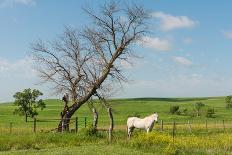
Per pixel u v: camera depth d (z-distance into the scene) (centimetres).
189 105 19150
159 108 17362
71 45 4606
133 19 4606
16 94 10606
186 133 4625
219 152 2752
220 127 5959
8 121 9862
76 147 2927
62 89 4631
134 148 2853
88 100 4684
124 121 9244
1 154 2594
